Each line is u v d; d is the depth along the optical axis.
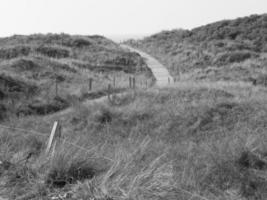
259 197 4.73
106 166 4.80
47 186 4.21
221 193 4.71
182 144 9.79
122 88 23.83
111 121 14.35
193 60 39.44
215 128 12.91
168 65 39.19
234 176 5.36
